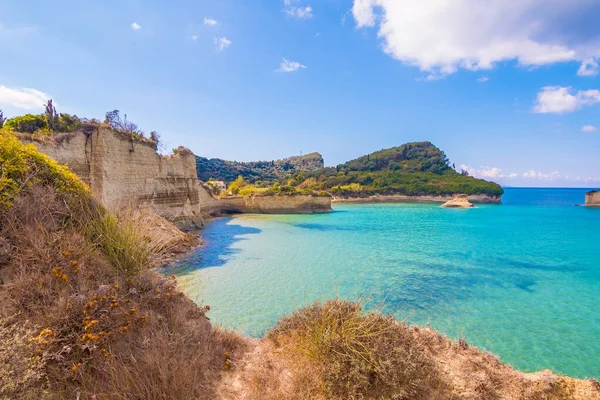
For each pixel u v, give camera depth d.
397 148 175.38
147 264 6.00
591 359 8.23
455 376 5.15
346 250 22.91
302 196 58.81
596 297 13.14
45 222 5.24
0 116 18.89
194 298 12.12
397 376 4.48
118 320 4.31
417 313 11.32
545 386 5.13
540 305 12.16
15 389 2.80
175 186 32.00
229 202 56.88
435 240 28.20
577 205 92.38
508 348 8.79
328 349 4.84
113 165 22.34
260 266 17.55
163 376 3.71
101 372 3.66
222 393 4.18
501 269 17.80
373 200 108.19
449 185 113.31
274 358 5.11
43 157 6.22
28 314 3.90
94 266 5.16
